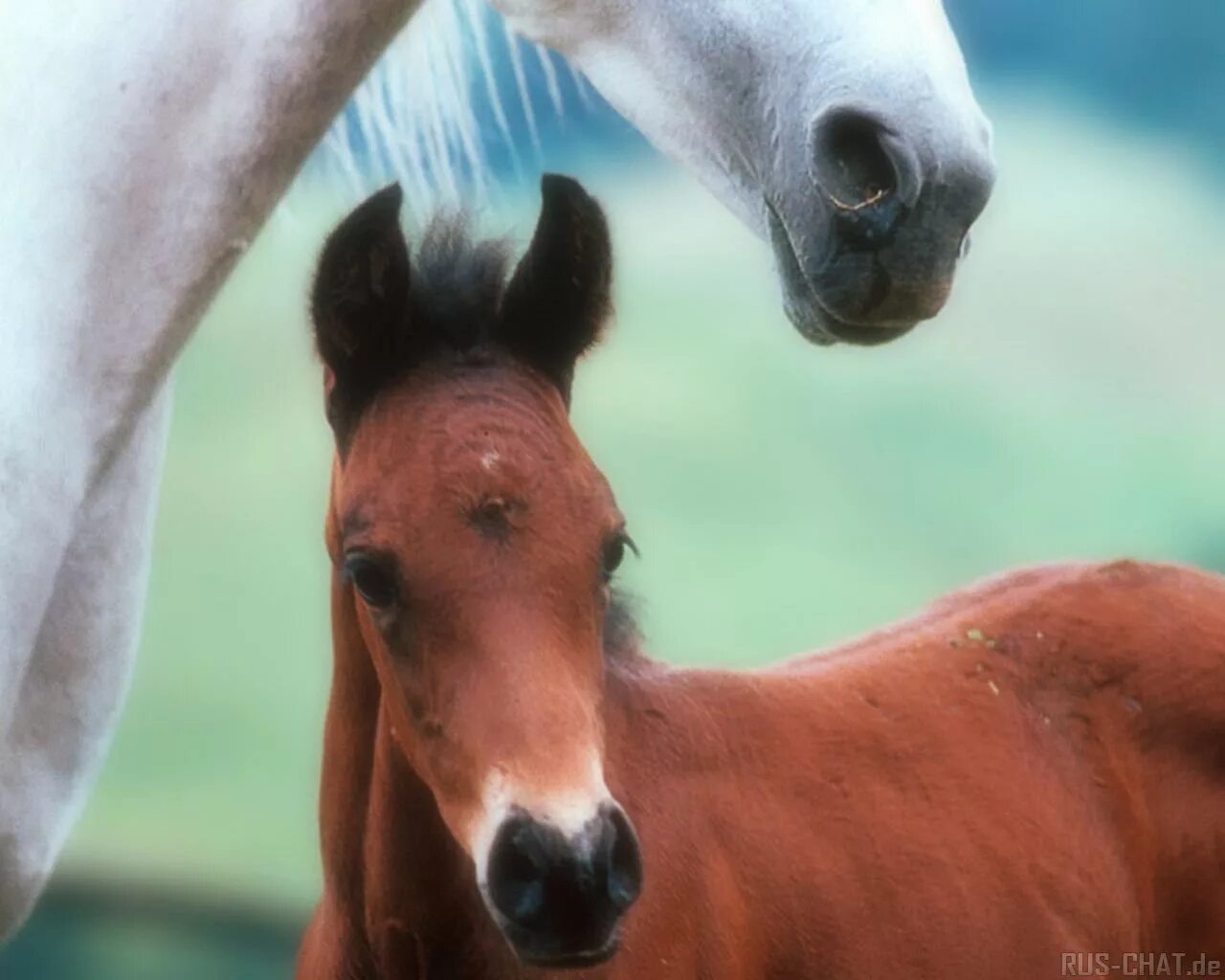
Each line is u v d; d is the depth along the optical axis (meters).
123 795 10.65
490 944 4.65
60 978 9.26
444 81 4.73
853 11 3.78
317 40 4.13
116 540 4.59
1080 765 5.89
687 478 14.23
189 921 9.57
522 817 3.78
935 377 16.38
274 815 10.45
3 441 4.16
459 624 3.96
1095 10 20.06
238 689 11.91
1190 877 5.90
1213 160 19.66
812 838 5.29
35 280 4.20
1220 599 6.25
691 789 5.12
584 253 4.43
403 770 4.55
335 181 5.05
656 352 15.88
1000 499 14.27
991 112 19.64
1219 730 5.96
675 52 3.98
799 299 3.87
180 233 4.24
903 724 5.68
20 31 4.24
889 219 3.66
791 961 5.18
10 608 4.25
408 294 4.39
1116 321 17.08
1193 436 15.56
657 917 4.84
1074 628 6.07
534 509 4.03
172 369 4.66
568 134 5.70
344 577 4.54
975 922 5.43
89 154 4.19
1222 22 19.97
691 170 4.10
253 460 13.88
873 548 13.53
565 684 3.91
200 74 4.17
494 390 4.28
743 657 11.88
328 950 4.96
